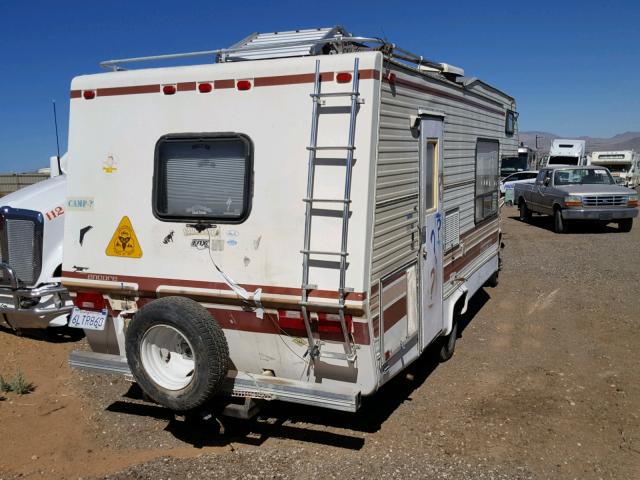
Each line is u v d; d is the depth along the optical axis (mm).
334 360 4051
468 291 6605
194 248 4328
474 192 6875
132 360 4332
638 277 9773
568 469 4062
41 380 5742
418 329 4871
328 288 3887
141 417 4926
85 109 4664
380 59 3869
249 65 4117
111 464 4191
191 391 4129
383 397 5277
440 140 5270
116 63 4754
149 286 4496
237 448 4391
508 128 8891
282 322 4129
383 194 4031
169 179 4430
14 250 6590
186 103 4328
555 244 13641
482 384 5562
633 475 3984
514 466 4094
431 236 5125
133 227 4531
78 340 6949
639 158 37688
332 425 4746
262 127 4090
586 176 16391
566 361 6129
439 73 5551
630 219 15383
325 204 3885
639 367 5902
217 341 4090
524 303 8422
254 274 4137
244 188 4137
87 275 4711
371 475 3979
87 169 4676
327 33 4871
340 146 3836
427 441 4461
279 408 5062
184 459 4230
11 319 6805
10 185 18969
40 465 4195
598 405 5055
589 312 7879
